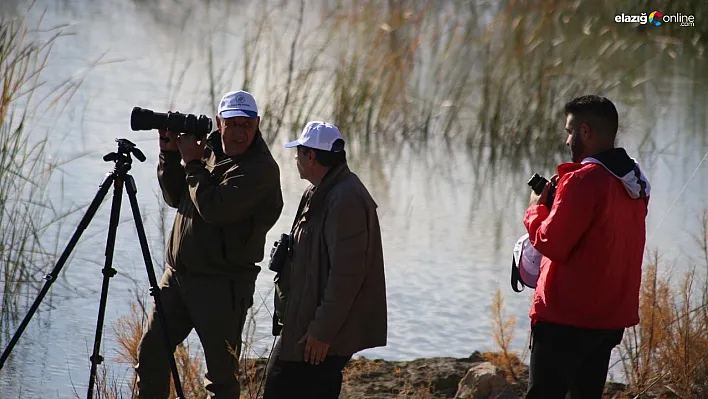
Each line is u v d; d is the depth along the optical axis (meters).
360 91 46.62
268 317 23.80
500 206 36.03
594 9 62.03
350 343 15.38
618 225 14.59
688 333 19.97
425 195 37.28
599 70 53.25
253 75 48.06
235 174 16.19
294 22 61.91
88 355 21.69
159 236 29.70
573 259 14.67
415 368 21.17
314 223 15.23
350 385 20.17
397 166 41.44
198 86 49.59
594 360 15.53
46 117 41.91
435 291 26.94
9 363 21.20
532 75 47.41
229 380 17.00
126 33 62.16
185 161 16.25
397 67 47.31
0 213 27.27
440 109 47.66
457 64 51.88
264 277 27.09
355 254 14.88
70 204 31.62
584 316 14.75
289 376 15.54
